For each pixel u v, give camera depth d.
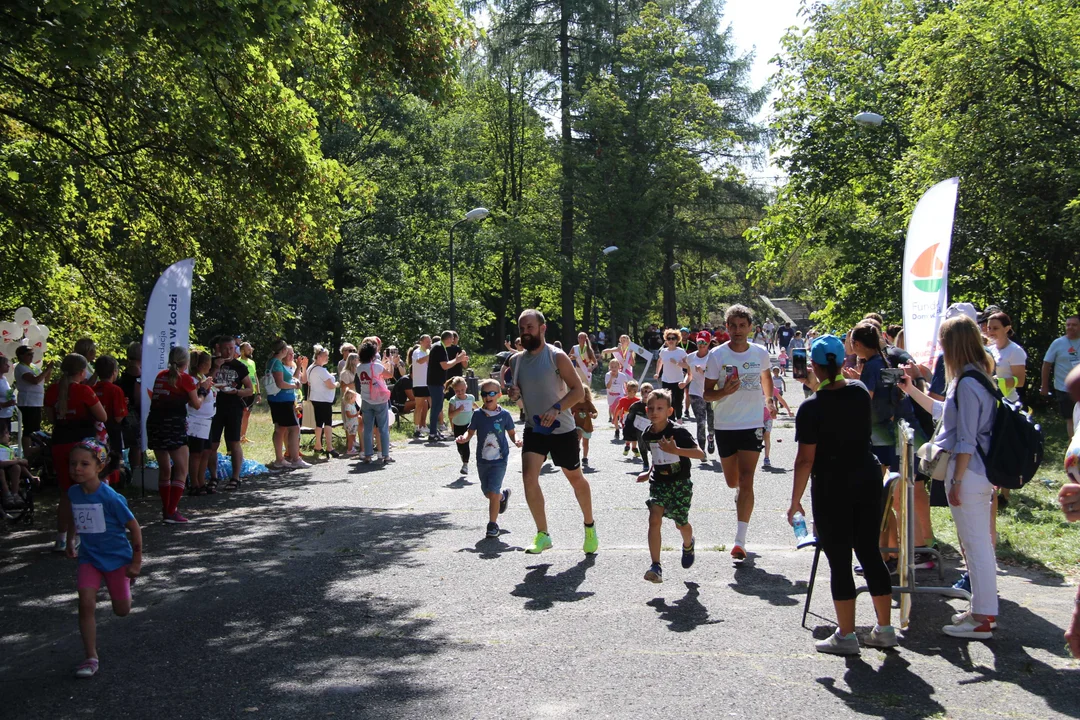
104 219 15.25
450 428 20.08
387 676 5.10
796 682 4.88
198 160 12.66
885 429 7.08
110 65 12.02
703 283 58.78
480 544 8.58
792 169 28.97
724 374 7.65
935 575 7.04
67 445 8.30
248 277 14.12
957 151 19.83
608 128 43.75
